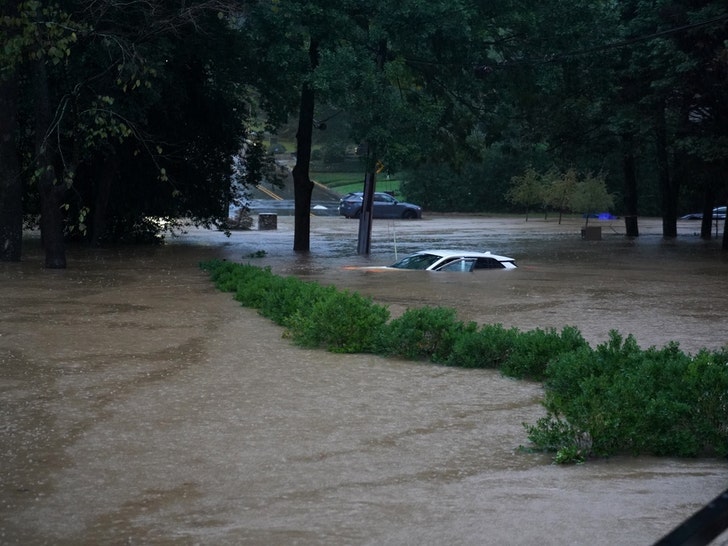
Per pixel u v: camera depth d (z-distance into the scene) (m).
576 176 74.31
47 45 21.08
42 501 7.46
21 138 37.06
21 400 11.23
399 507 7.24
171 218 44.41
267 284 20.53
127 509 7.25
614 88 43.00
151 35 30.72
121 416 10.45
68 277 26.69
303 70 37.28
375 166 36.47
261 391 11.88
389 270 29.34
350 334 15.00
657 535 6.46
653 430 9.13
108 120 31.92
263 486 7.88
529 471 8.42
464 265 29.28
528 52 40.03
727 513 2.66
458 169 47.97
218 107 41.84
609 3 41.66
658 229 64.06
